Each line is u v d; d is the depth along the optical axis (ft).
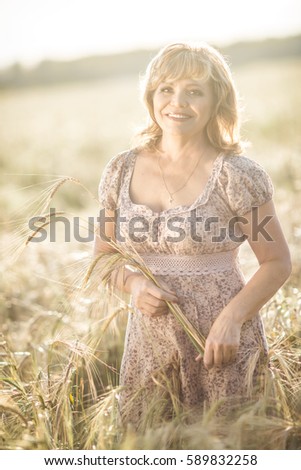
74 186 42.39
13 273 16.79
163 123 8.95
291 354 9.96
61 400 9.22
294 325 11.47
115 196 9.46
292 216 18.07
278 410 8.59
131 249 9.12
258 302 8.75
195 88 8.71
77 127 93.97
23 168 55.52
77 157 61.62
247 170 8.70
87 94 158.71
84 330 11.50
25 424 8.95
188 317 8.95
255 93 105.40
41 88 191.42
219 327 8.59
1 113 127.75
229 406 8.88
